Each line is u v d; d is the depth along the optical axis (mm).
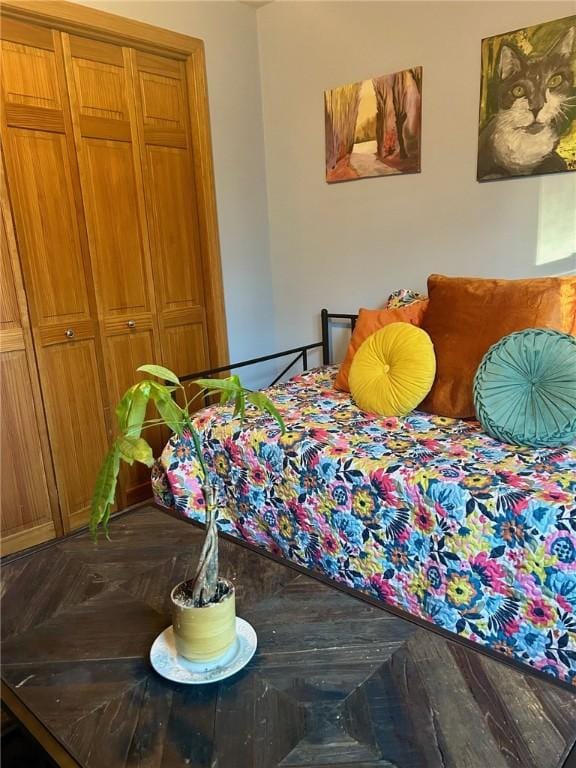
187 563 1278
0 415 2104
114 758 782
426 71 2340
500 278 2312
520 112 2113
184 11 2537
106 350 2443
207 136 2713
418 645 973
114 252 2438
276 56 2848
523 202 2186
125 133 2420
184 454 1904
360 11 2484
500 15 2102
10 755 1195
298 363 3143
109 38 2297
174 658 957
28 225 2127
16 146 2068
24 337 2145
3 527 2156
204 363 2898
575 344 1547
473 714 818
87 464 2410
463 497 1291
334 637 1001
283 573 1215
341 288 2875
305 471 1597
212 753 780
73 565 1282
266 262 3121
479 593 1294
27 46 2068
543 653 1219
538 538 1189
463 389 1784
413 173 2480
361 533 1496
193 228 2779
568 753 750
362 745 777
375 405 1882
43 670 957
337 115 2672
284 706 852
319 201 2855
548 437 1505
